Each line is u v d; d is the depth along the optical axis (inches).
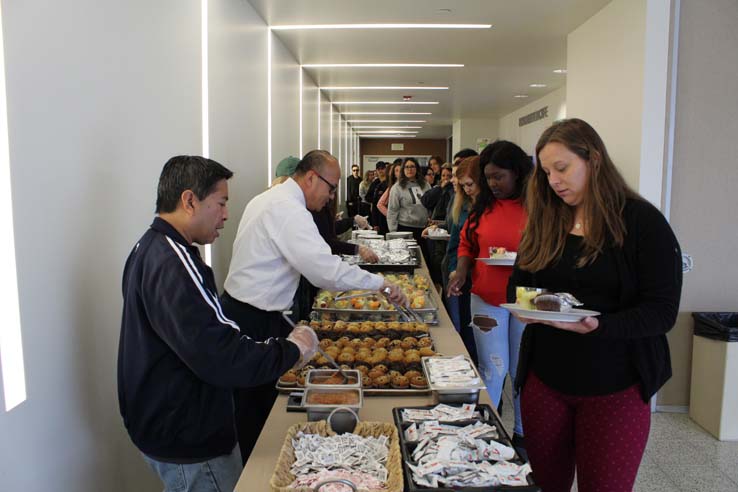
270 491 49.6
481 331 104.7
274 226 80.4
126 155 82.5
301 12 175.9
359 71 282.8
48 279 62.0
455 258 134.0
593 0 167.0
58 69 64.1
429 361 74.5
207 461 57.1
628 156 157.2
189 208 55.3
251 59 169.5
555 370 62.1
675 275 55.9
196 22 118.3
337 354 79.3
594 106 183.5
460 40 215.6
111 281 76.8
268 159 195.5
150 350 53.5
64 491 64.7
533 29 201.2
